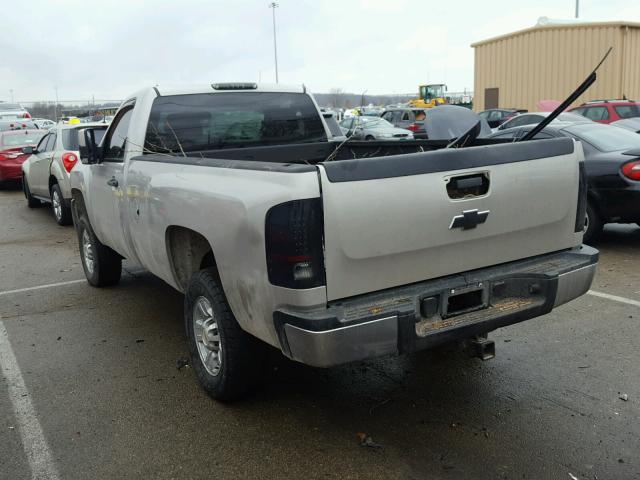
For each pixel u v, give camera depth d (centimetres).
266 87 567
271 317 322
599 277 665
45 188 1225
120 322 572
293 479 322
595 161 775
